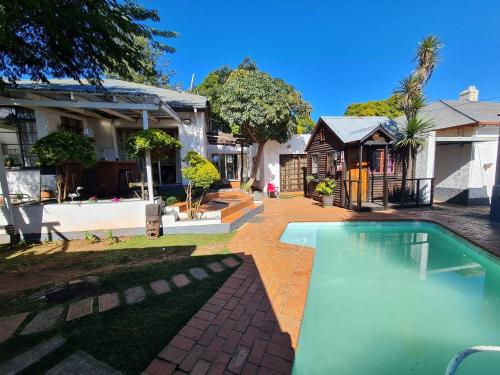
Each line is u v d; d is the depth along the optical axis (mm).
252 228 7332
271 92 11945
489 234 6398
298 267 4645
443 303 4102
